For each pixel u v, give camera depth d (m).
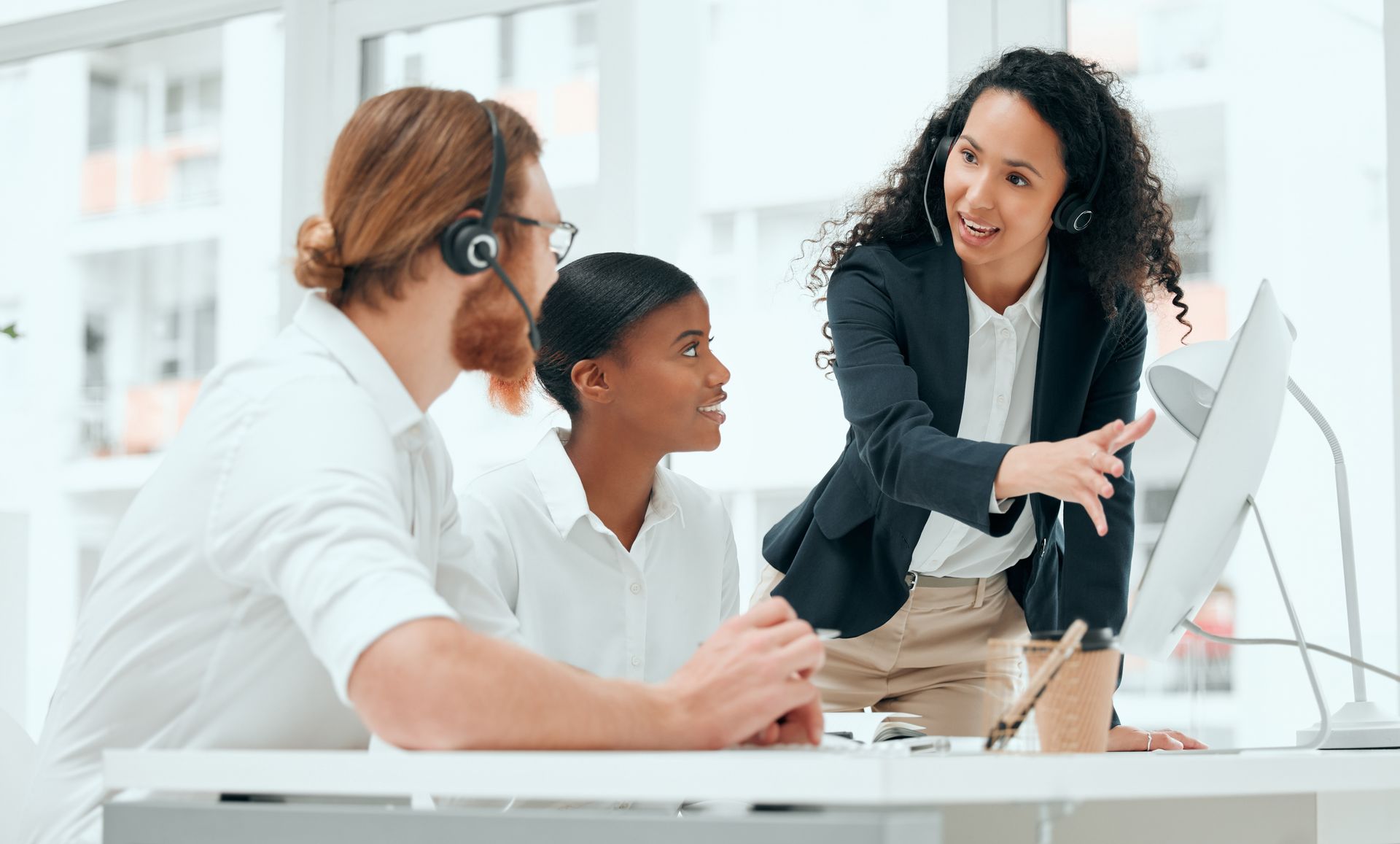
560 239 1.25
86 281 3.54
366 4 3.33
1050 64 1.70
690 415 1.73
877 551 1.84
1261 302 1.16
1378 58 2.59
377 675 0.95
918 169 1.85
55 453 3.51
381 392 1.16
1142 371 1.91
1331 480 2.57
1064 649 1.03
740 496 3.95
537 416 3.14
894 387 1.66
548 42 3.17
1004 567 1.89
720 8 3.54
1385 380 2.57
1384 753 1.17
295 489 1.04
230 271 3.41
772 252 3.76
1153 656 1.35
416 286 1.17
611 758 0.86
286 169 3.33
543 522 1.74
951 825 1.44
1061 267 1.81
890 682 1.95
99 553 3.48
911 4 3.13
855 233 1.93
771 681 1.04
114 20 3.54
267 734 1.18
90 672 1.16
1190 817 1.39
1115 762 0.89
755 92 3.54
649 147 3.10
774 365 3.90
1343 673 2.54
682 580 1.83
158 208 3.50
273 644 1.15
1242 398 1.16
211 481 1.11
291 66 3.35
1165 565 1.20
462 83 3.25
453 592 1.37
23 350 3.56
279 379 1.13
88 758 1.16
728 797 0.83
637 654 1.74
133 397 3.48
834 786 0.80
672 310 1.73
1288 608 1.35
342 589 0.98
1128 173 1.74
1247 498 1.33
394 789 0.91
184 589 1.13
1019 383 1.85
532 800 1.43
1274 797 1.38
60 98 3.60
